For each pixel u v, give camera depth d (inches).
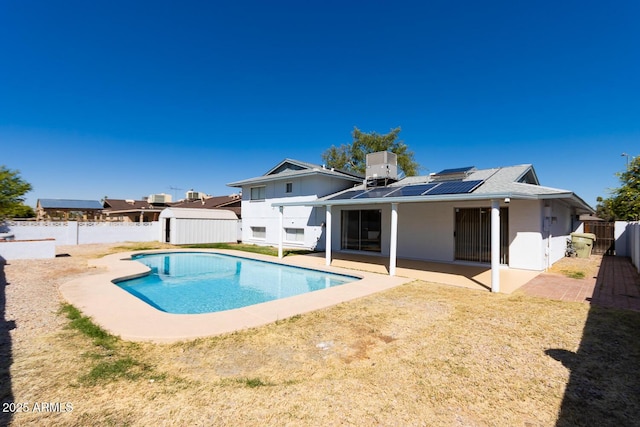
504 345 185.8
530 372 152.1
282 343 186.2
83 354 165.9
